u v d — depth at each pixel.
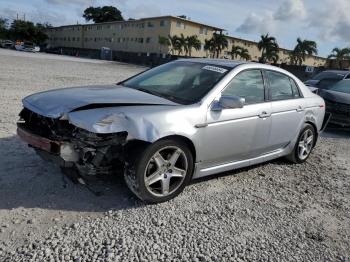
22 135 4.04
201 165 4.41
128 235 3.43
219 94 4.46
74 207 3.84
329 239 3.83
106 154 3.75
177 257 3.20
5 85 12.23
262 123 4.99
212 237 3.58
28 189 4.09
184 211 4.02
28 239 3.21
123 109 3.80
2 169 4.52
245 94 4.87
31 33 95.62
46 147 3.69
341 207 4.67
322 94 9.81
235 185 4.96
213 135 4.36
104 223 3.59
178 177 4.17
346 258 3.51
